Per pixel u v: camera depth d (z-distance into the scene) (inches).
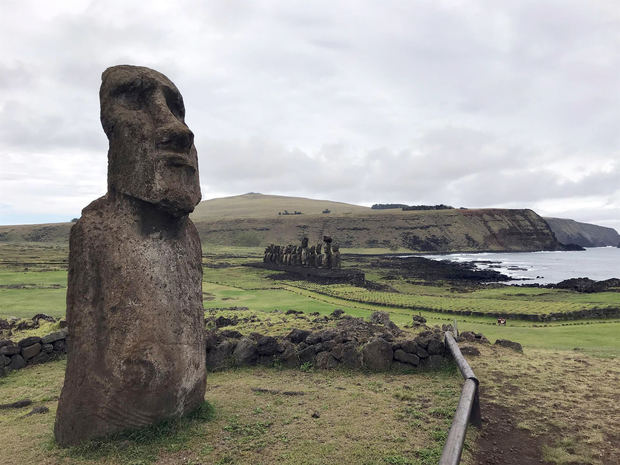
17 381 353.4
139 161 223.9
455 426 158.1
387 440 209.5
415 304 928.3
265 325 490.0
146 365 211.2
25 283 1290.6
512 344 420.5
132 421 208.1
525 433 223.9
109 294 212.7
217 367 358.3
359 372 339.6
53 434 224.7
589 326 679.1
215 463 188.9
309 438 213.0
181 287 235.8
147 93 239.5
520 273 2679.6
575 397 275.7
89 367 206.8
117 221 224.5
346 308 893.2
